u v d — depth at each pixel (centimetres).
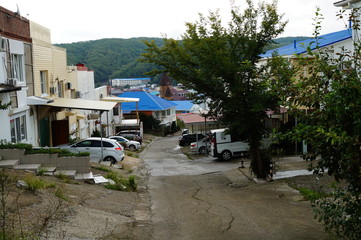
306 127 584
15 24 1781
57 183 1224
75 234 710
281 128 2183
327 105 576
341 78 621
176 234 823
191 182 1802
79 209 920
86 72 3856
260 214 1022
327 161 618
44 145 2223
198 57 1662
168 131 6600
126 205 1120
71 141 2469
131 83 13562
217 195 1403
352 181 579
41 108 2081
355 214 595
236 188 1589
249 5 1694
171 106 7100
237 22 1709
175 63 1764
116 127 5256
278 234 816
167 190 1552
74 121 3117
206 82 1723
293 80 668
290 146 2336
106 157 2245
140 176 1988
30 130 1920
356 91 548
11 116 1633
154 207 1150
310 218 958
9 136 1582
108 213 964
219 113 1802
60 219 784
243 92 1656
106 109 2045
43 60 2233
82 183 1369
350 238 640
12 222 611
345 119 562
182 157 2986
